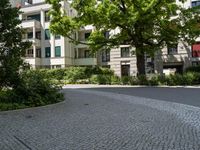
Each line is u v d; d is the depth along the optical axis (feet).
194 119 33.53
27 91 46.80
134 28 104.17
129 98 58.13
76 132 27.61
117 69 161.58
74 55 181.27
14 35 50.55
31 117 36.40
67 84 119.14
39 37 179.93
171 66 152.66
